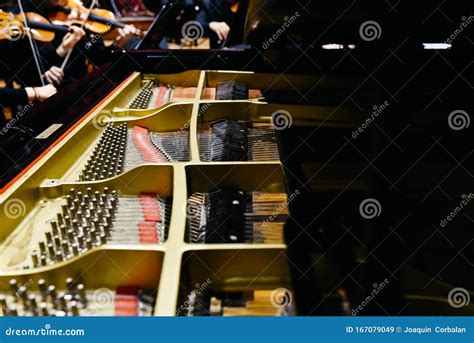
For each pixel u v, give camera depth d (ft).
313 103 9.30
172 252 4.46
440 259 5.34
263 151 7.96
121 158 7.66
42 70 14.30
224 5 18.97
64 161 7.04
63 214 5.70
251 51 12.29
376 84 5.12
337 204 6.05
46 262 4.81
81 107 8.84
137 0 27.20
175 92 11.72
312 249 4.86
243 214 5.93
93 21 17.87
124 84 10.88
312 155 7.55
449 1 6.64
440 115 7.97
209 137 8.79
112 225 5.61
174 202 5.42
